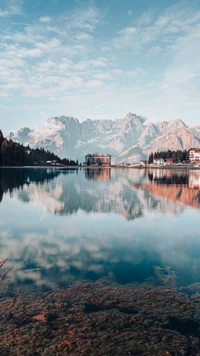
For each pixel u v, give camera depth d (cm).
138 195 3653
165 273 1091
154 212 2450
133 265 1170
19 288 932
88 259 1232
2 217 2153
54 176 8219
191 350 638
